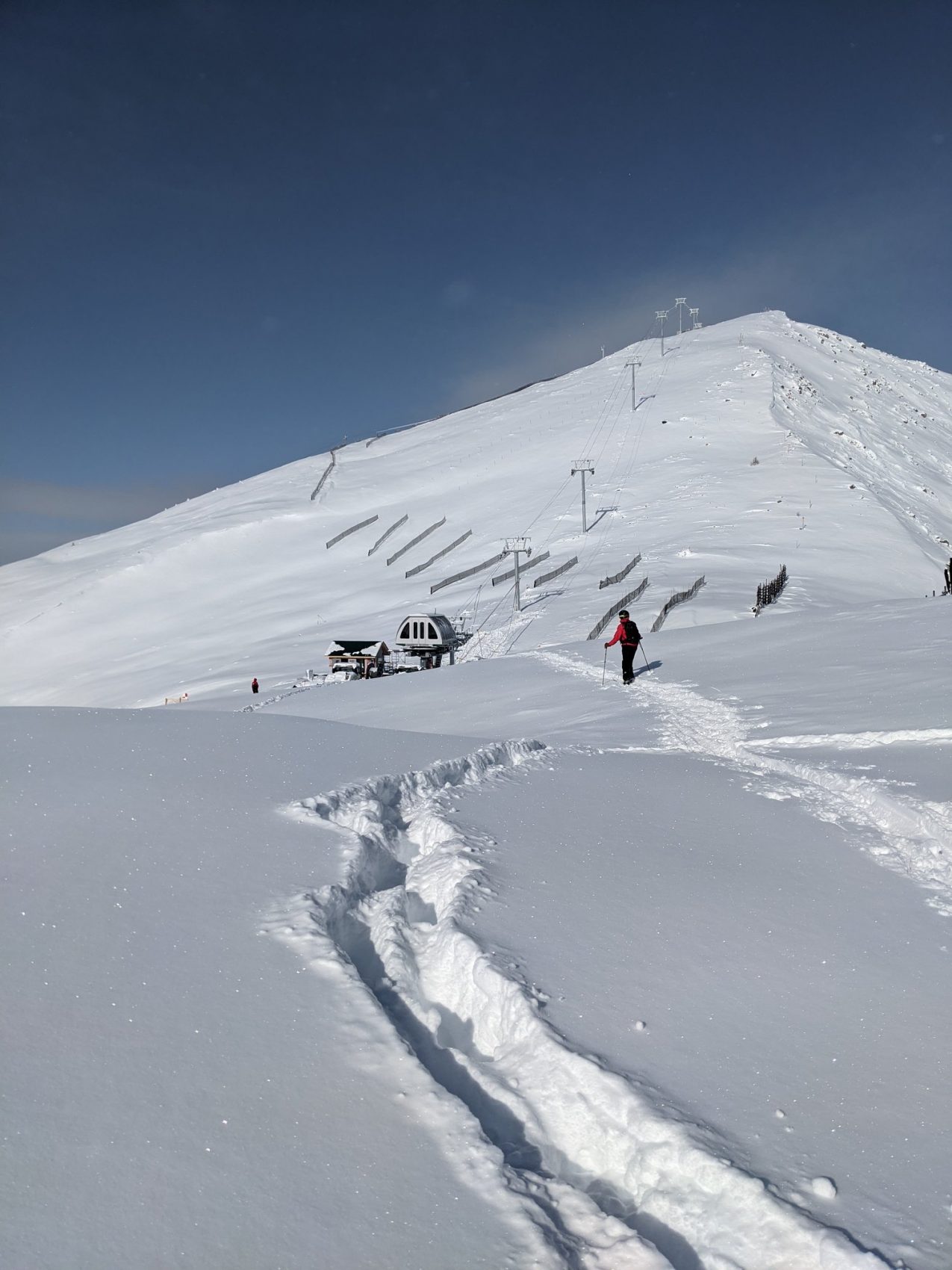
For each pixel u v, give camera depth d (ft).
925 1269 7.21
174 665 189.37
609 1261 7.76
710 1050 10.79
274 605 219.61
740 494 198.70
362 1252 7.52
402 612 176.45
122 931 12.86
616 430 282.15
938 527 206.69
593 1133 9.65
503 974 12.17
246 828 17.85
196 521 318.86
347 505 287.89
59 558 331.16
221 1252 7.36
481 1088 10.55
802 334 423.64
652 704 45.34
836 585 131.64
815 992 12.56
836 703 36.70
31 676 214.48
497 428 342.64
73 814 17.63
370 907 15.53
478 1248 7.66
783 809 23.00
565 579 160.76
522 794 23.20
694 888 16.62
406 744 28.35
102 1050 9.96
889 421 319.27
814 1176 8.52
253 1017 10.96
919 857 19.02
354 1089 9.78
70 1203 7.68
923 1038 11.31
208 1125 8.91
